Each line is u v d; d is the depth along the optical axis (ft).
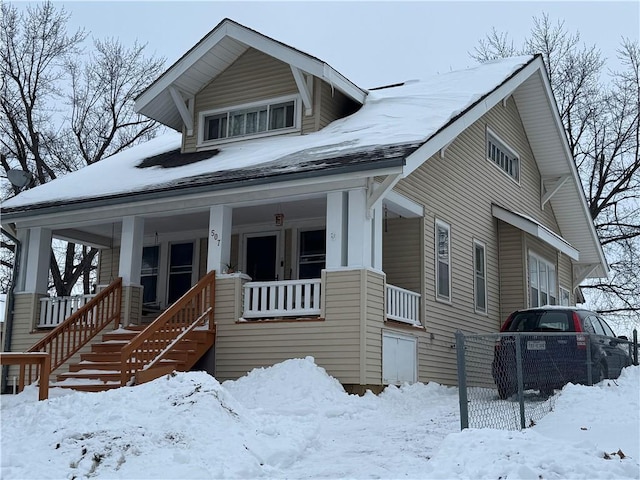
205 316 43.50
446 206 52.54
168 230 58.13
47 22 98.84
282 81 53.57
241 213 50.72
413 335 45.78
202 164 50.42
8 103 95.09
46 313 51.42
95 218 49.75
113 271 61.57
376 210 42.22
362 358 39.40
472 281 55.88
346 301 40.34
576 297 86.12
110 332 46.96
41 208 49.62
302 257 53.16
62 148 101.14
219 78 56.39
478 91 53.67
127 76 107.24
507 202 64.23
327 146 45.09
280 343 41.86
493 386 32.99
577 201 73.56
